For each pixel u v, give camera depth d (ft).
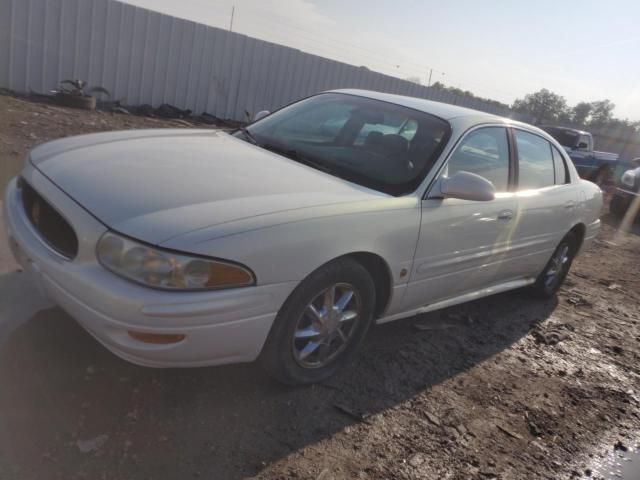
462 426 9.91
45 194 8.66
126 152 10.00
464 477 8.57
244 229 7.86
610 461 9.87
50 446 7.38
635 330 16.76
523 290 17.89
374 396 10.23
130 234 7.42
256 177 9.64
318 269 8.93
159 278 7.34
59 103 35.91
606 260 25.57
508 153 13.50
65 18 37.29
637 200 37.42
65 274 7.82
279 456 8.15
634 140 97.14
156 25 41.09
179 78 43.65
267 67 47.98
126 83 41.22
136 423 8.14
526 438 10.00
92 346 9.63
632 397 12.43
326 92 14.60
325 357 10.09
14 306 10.46
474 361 12.57
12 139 23.39
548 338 14.71
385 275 10.44
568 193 15.84
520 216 13.44
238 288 7.86
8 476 6.77
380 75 56.24
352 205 9.39
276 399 9.48
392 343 12.50
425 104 13.16
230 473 7.62
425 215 10.55
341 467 8.19
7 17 35.32
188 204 8.11
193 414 8.64
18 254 9.41
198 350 7.84
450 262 11.68
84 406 8.23
